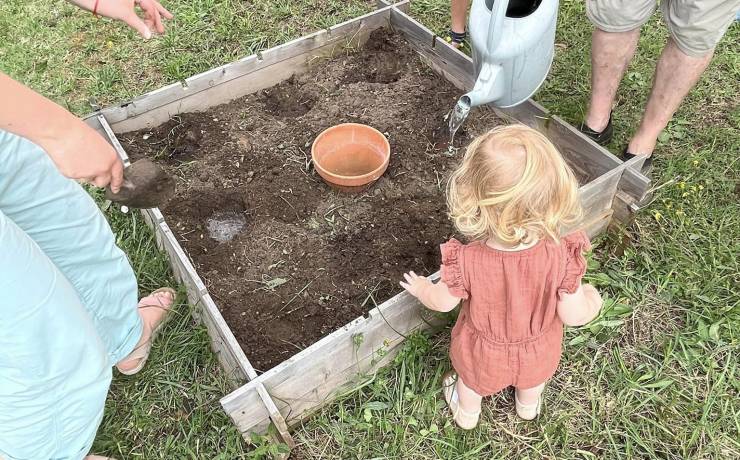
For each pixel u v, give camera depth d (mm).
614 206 2664
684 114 3256
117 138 3039
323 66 3443
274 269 2582
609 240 2742
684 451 2131
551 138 2857
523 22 2287
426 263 2570
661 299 2539
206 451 2201
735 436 2176
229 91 3260
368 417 2242
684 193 2820
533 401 2188
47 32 3928
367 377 2314
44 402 1600
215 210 2846
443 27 3848
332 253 2623
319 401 2246
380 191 2844
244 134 3104
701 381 2309
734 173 2971
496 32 2227
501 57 2307
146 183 1785
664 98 2656
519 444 2188
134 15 1802
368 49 3523
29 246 1448
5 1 4141
